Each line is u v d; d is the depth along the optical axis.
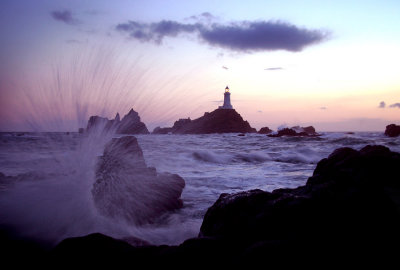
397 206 3.23
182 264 2.08
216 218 2.99
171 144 18.34
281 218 2.32
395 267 1.77
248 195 2.98
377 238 1.98
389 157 5.30
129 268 2.08
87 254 2.18
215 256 2.14
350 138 36.09
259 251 1.90
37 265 2.25
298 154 20.66
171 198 6.30
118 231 4.44
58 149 5.45
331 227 2.10
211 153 18.78
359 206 2.24
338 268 1.77
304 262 1.81
